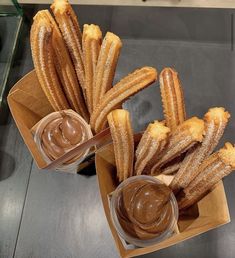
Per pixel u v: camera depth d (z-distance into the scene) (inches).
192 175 9.7
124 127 9.2
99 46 9.8
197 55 14.9
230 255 12.1
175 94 9.9
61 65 10.5
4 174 13.3
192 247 12.2
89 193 12.9
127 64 14.7
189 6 15.7
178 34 15.3
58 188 13.0
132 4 15.7
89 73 10.4
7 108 14.3
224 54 14.9
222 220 9.7
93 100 10.9
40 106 12.0
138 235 10.3
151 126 9.1
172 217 10.2
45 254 12.3
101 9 15.6
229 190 12.7
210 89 14.4
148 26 15.4
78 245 12.4
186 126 8.8
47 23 9.3
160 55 14.9
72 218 12.7
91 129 11.2
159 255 12.1
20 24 15.4
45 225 12.6
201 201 10.6
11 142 13.7
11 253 12.3
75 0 15.6
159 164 10.3
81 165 12.3
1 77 14.7
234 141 13.4
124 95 9.6
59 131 11.2
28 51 15.2
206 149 9.1
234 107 14.1
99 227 12.5
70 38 10.2
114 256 12.2
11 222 12.7
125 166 10.3
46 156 11.2
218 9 15.6
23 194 13.0
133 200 10.2
